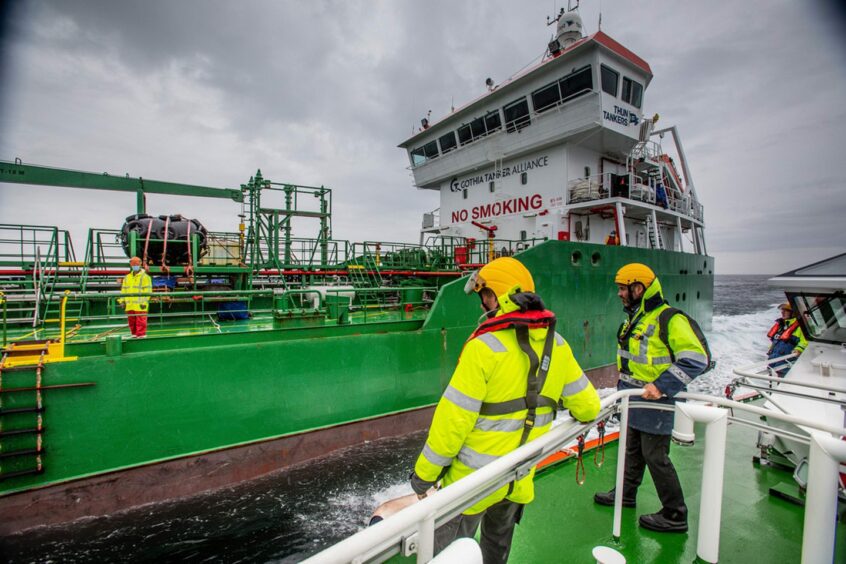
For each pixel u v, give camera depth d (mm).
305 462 6570
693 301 14750
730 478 3756
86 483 5031
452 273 11703
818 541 1830
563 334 10062
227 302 8500
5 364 4754
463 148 15539
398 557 1227
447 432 1555
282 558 4785
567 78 12422
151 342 5496
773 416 2119
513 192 14562
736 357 15734
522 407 1631
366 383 7180
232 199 11094
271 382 6254
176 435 5562
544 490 3609
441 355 8055
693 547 2721
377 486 6184
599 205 12312
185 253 8367
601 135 12695
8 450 4672
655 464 2863
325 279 11070
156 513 5406
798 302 4336
